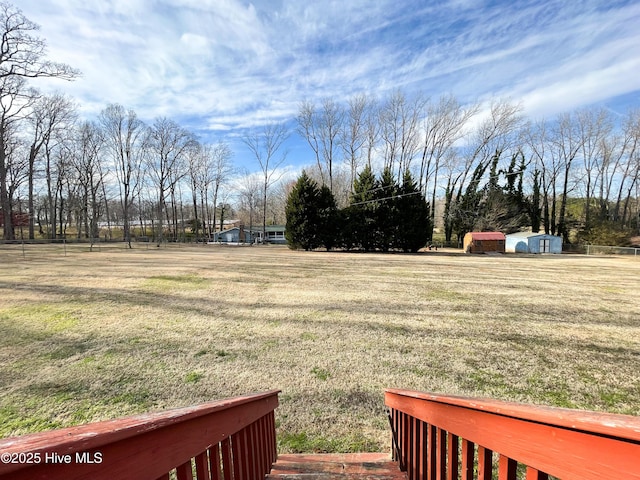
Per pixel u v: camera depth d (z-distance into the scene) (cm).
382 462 223
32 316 564
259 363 396
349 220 2456
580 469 68
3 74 1809
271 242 4681
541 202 3350
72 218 4219
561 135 3108
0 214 2980
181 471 95
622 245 2727
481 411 105
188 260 1552
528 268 1373
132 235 4178
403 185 2436
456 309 645
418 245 2434
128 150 3306
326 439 266
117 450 69
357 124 3209
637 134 2914
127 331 497
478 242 2539
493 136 3009
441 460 142
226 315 589
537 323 559
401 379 361
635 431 55
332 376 366
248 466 162
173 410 95
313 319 572
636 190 2991
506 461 92
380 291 812
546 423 76
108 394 320
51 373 361
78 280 909
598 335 502
